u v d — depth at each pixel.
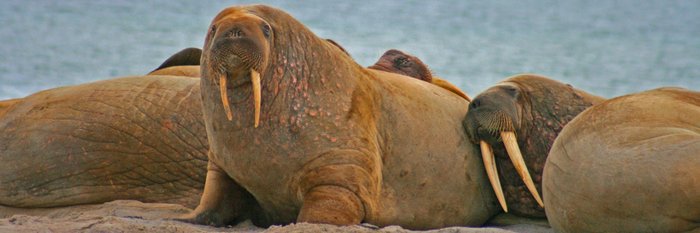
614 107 24.44
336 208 25.69
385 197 28.30
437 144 29.61
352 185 26.22
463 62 126.94
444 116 30.41
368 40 156.50
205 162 31.00
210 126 26.73
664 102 24.53
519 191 31.00
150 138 30.88
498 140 30.41
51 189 30.73
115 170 30.69
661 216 21.47
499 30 195.62
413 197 28.91
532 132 31.05
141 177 30.80
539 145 31.08
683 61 136.62
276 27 26.73
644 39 179.62
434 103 30.48
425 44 153.75
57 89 32.44
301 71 26.83
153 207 29.64
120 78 32.34
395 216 28.36
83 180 30.64
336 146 26.58
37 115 31.36
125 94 31.45
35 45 130.38
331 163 26.38
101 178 30.66
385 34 171.88
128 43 136.38
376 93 28.80
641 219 21.83
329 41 31.94
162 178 30.88
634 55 145.62
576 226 23.61
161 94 31.48
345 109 27.17
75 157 30.64
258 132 26.22
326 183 26.17
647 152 21.98
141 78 32.16
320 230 23.44
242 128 26.22
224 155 26.83
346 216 25.67
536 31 197.12
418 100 30.00
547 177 24.91
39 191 30.80
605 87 107.31
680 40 178.12
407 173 28.83
